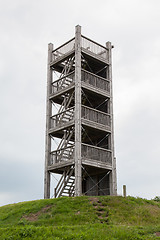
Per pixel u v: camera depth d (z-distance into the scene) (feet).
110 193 99.30
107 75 111.34
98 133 106.01
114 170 101.09
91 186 108.47
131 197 80.38
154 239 52.60
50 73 111.86
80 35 104.32
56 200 78.13
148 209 74.74
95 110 101.55
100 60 108.99
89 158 95.09
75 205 73.72
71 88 100.01
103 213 69.62
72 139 108.88
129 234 53.88
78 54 101.60
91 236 52.90
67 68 107.65
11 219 71.92
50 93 109.50
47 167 101.35
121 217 68.54
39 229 56.18
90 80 103.30
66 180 95.61
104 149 100.32
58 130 101.71
